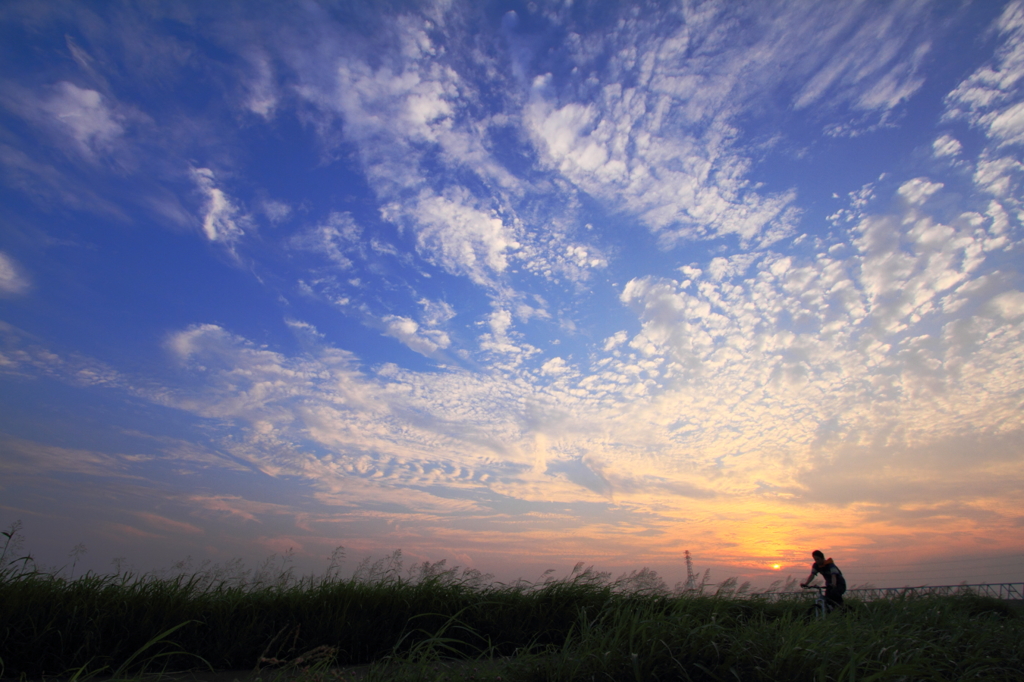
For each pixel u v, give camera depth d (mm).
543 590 7195
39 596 5168
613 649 3883
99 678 4527
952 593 9945
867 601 8680
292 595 6387
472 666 4051
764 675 3592
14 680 4383
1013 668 4266
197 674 4828
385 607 6539
